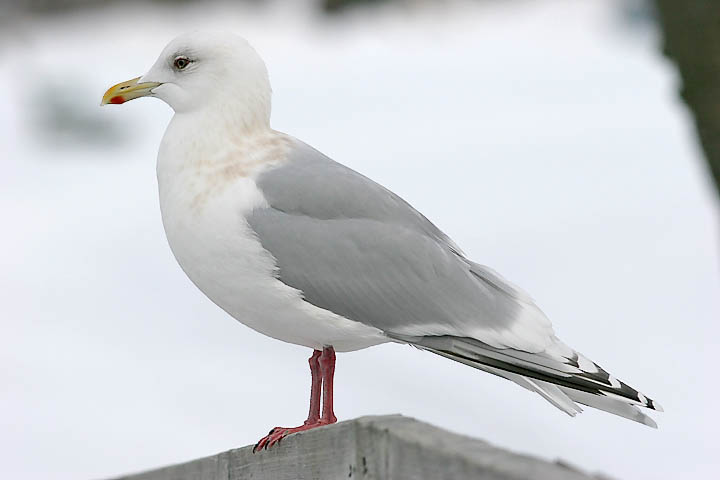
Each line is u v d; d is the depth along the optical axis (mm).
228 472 5223
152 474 5523
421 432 3953
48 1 30859
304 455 4672
